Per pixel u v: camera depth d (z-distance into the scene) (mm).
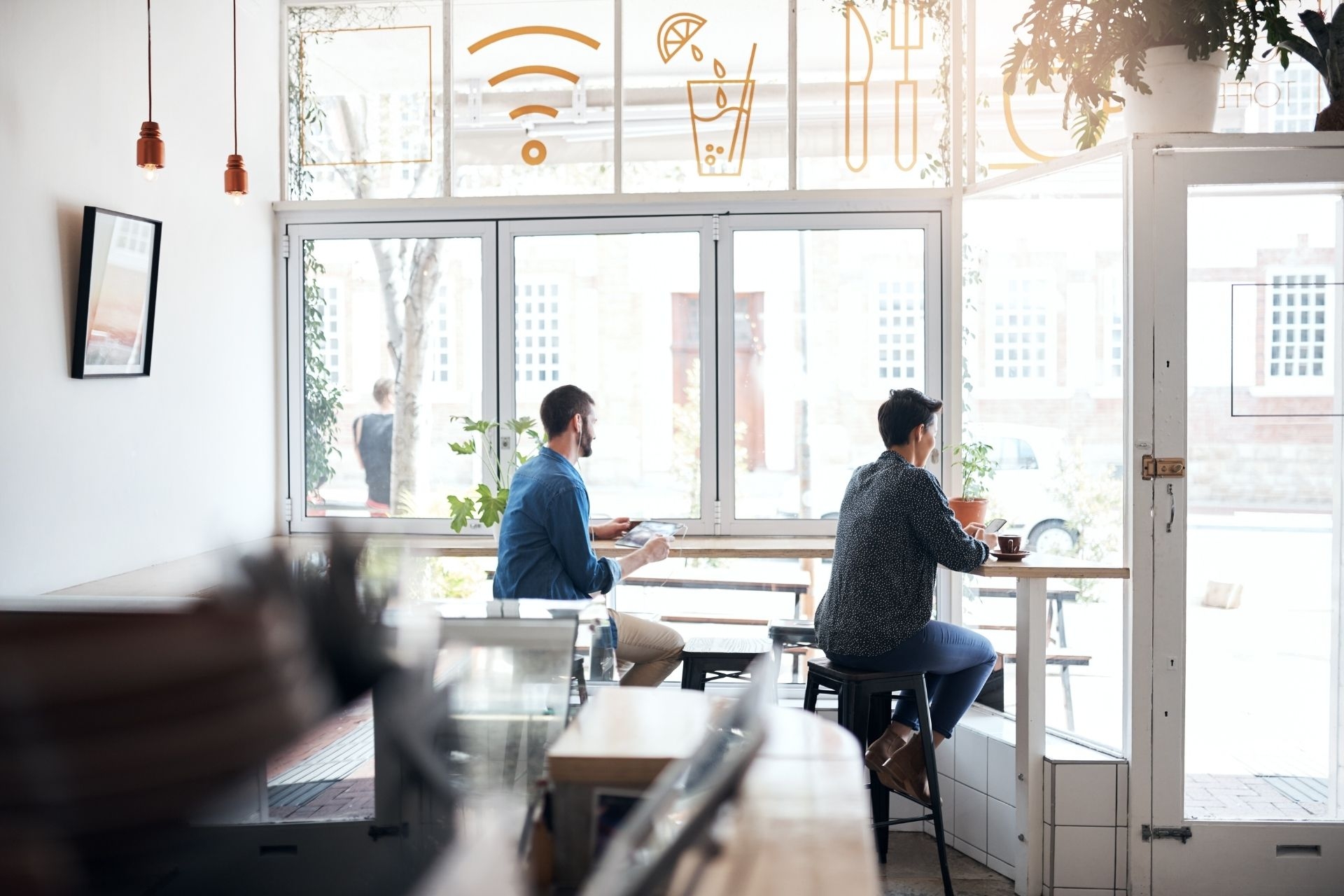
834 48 4090
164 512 3598
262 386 4250
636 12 4156
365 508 4328
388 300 4289
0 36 2850
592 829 852
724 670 3137
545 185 4207
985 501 3658
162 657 686
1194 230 3061
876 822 3359
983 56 3926
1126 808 3076
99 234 3186
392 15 4266
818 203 4086
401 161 4270
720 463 4145
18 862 648
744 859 765
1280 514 3076
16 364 2912
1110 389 3221
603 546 3623
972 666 3189
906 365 4086
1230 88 3305
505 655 1307
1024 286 3605
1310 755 3090
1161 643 3062
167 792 675
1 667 672
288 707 720
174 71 3641
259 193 4199
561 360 4211
